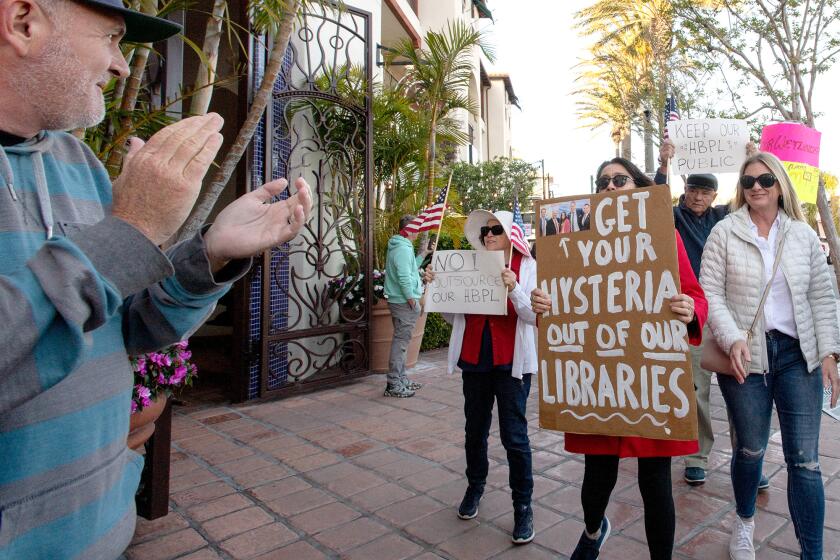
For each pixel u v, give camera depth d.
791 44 8.38
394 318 5.70
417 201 8.08
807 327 2.38
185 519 3.00
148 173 0.82
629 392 2.07
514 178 16.52
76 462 0.95
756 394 2.48
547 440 4.28
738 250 2.55
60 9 0.92
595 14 14.95
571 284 2.24
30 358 0.75
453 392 5.80
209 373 6.55
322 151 6.25
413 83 8.43
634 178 2.34
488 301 2.80
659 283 2.04
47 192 0.98
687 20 9.30
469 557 2.61
